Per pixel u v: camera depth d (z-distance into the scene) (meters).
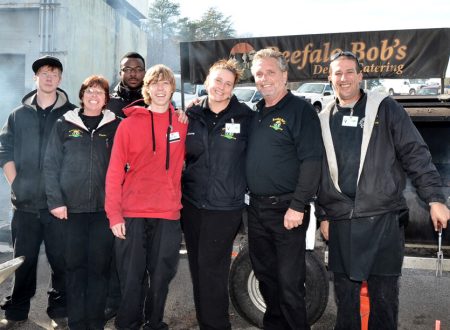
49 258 3.44
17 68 13.01
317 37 5.32
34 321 3.60
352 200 2.71
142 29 21.23
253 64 2.89
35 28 12.83
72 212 3.09
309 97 16.56
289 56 5.41
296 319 2.93
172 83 2.91
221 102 2.95
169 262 3.00
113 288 3.57
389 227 2.68
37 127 3.33
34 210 3.33
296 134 2.79
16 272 3.41
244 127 2.99
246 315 3.39
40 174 3.32
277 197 2.88
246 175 2.95
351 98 2.75
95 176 3.09
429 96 3.95
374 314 2.78
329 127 2.78
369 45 5.30
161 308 3.03
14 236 3.43
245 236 3.57
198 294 3.07
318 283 3.22
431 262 3.14
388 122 2.67
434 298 4.20
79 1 13.47
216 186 2.94
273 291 3.07
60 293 3.52
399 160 2.72
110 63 16.28
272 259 3.04
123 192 2.98
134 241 2.95
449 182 3.40
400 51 5.25
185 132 3.00
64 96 3.45
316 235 3.44
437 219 2.56
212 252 2.98
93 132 3.10
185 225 3.09
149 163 2.93
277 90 2.84
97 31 14.97
